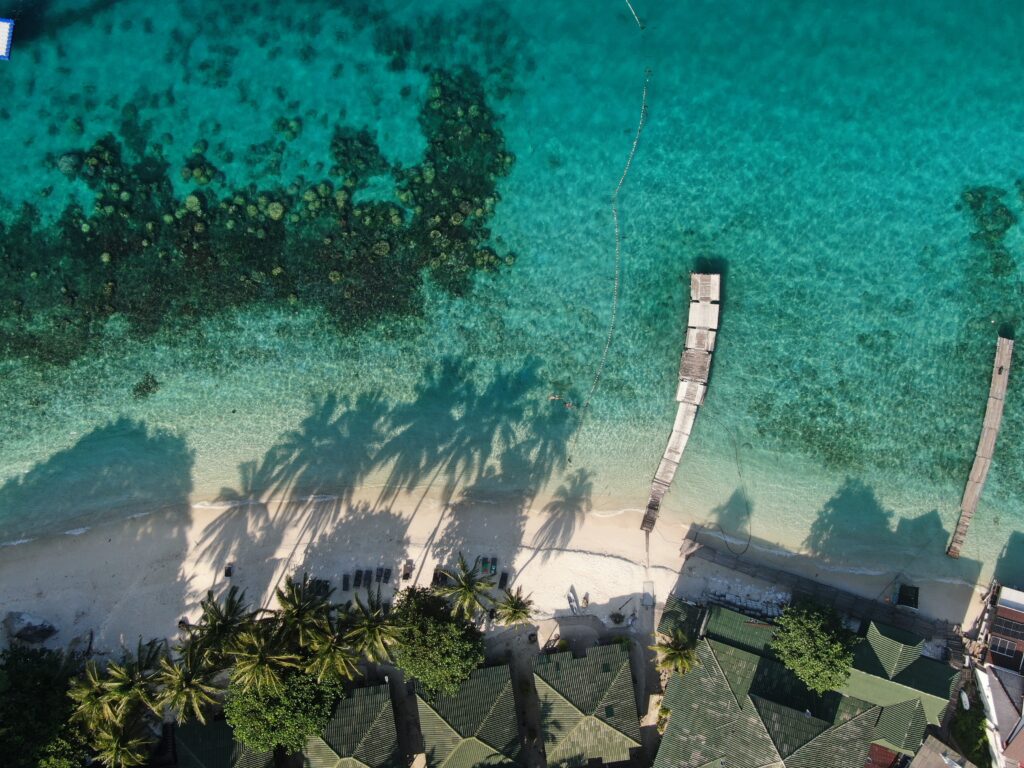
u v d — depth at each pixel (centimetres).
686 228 4394
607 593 4334
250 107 4381
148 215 4366
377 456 4422
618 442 4412
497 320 4422
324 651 3588
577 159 4422
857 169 4366
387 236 4400
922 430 4362
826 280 4388
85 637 4219
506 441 4428
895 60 4359
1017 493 4334
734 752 3841
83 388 4381
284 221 4388
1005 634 4056
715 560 4316
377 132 4397
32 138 4338
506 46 4403
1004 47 4319
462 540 4369
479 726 3859
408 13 4388
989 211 4309
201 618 3894
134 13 4350
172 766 4009
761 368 4397
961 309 4344
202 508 4362
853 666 3884
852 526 4384
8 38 4231
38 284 4350
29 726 3572
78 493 4347
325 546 4353
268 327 4409
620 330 4406
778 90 4388
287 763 4066
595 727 3909
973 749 4000
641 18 4381
